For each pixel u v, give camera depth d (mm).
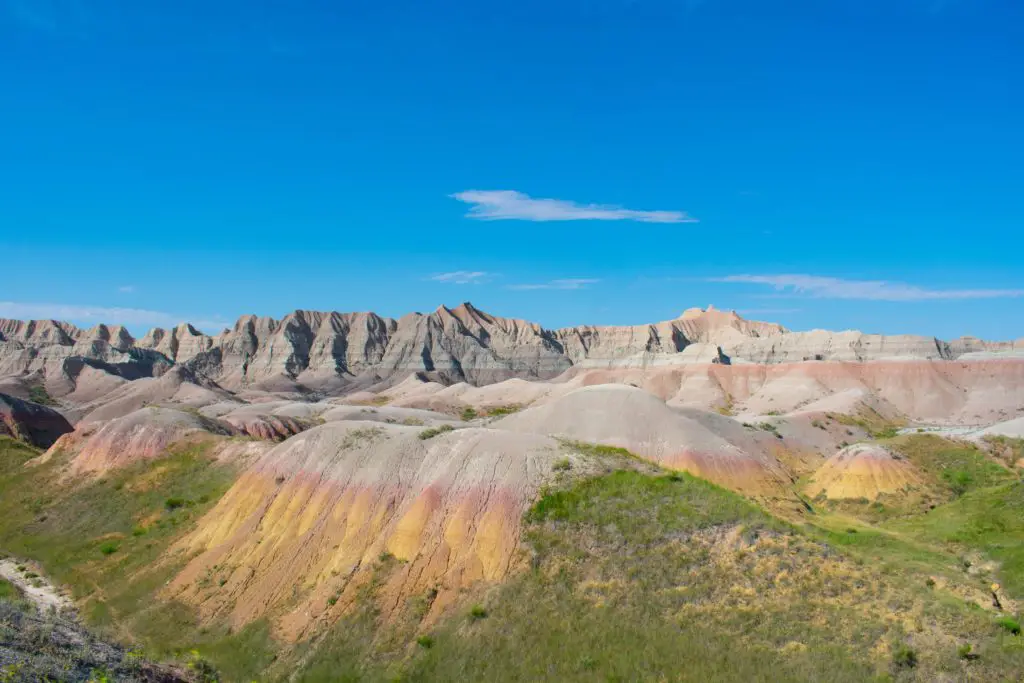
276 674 39688
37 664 26109
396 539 47062
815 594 36375
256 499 59062
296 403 163375
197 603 49250
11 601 37406
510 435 53781
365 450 56969
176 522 66250
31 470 88938
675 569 39656
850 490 78375
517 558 42656
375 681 37281
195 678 36656
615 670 33781
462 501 47500
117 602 51719
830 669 31062
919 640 32219
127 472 82375
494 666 36156
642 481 47656
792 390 171250
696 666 32875
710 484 49688
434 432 58062
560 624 37594
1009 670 30141
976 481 80562
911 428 135125
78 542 67062
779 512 66438
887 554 46594
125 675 29594
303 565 48969
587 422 84625
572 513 44969
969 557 49062
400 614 41625
